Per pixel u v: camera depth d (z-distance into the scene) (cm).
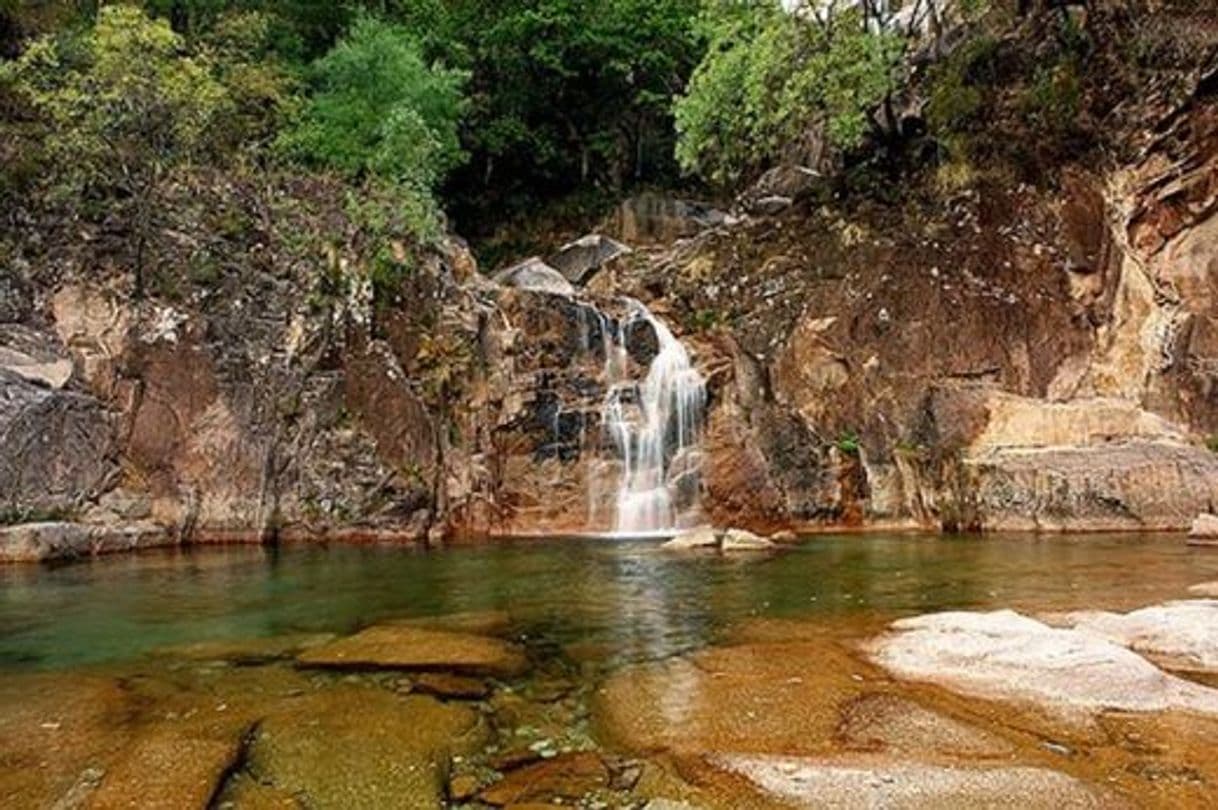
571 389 2088
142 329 1672
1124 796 489
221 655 809
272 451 1706
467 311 2050
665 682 720
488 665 769
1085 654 732
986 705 647
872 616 966
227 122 2050
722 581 1224
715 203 3606
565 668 770
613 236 3372
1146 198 1955
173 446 1647
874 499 1989
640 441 2089
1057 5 2197
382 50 2392
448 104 2570
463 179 3525
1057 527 1745
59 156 1791
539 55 3372
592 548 1631
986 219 2164
